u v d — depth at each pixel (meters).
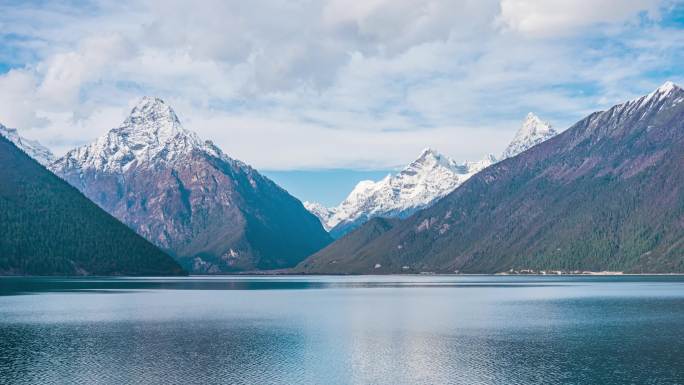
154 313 183.75
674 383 93.56
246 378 97.75
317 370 103.44
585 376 98.25
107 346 123.81
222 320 166.88
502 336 136.88
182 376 99.31
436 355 115.19
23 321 161.62
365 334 140.38
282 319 169.12
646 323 156.12
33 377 98.38
